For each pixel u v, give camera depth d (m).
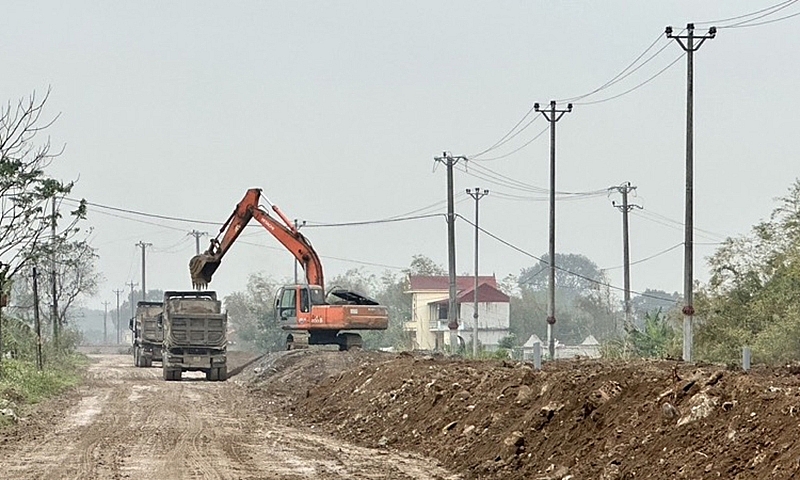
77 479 22.91
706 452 18.19
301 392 48.25
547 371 28.00
